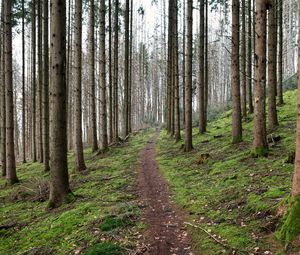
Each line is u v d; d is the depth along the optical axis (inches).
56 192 434.6
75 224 346.0
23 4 1032.2
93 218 348.5
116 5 1072.2
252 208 300.2
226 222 295.9
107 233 302.4
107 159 812.6
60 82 424.8
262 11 481.4
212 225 297.6
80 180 590.9
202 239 273.9
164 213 357.1
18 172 880.9
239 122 660.1
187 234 291.9
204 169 538.6
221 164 519.8
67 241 309.4
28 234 359.9
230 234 268.7
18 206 497.0
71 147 1422.2
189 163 622.5
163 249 267.3
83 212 378.3
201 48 922.7
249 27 962.1
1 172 927.7
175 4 982.4
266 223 265.1
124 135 1409.9
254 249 236.5
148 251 265.1
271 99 685.3
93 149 936.3
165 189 467.8
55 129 430.3
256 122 497.0
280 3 893.8
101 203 408.2
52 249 303.0
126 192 465.7
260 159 477.1
